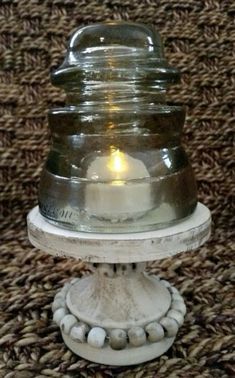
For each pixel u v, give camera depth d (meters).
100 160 0.17
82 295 0.20
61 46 0.27
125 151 0.17
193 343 0.19
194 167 0.28
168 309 0.20
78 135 0.18
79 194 0.17
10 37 0.27
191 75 0.28
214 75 0.28
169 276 0.24
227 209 0.29
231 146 0.28
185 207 0.18
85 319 0.19
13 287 0.24
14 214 0.28
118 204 0.17
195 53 0.28
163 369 0.18
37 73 0.27
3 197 0.28
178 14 0.27
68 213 0.17
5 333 0.20
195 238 0.17
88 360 0.19
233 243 0.27
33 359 0.19
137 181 0.17
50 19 0.27
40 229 0.17
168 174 0.17
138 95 0.18
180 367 0.18
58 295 0.21
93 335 0.18
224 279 0.24
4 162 0.28
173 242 0.16
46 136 0.28
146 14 0.27
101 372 0.18
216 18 0.27
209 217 0.18
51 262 0.26
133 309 0.19
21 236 0.28
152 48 0.19
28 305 0.22
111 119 0.18
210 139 0.28
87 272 0.25
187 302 0.22
